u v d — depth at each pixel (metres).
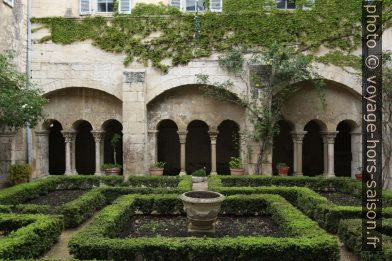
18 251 5.64
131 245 5.62
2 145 13.35
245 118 14.70
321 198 9.12
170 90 15.02
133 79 14.35
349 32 14.28
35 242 6.26
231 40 14.52
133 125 14.38
